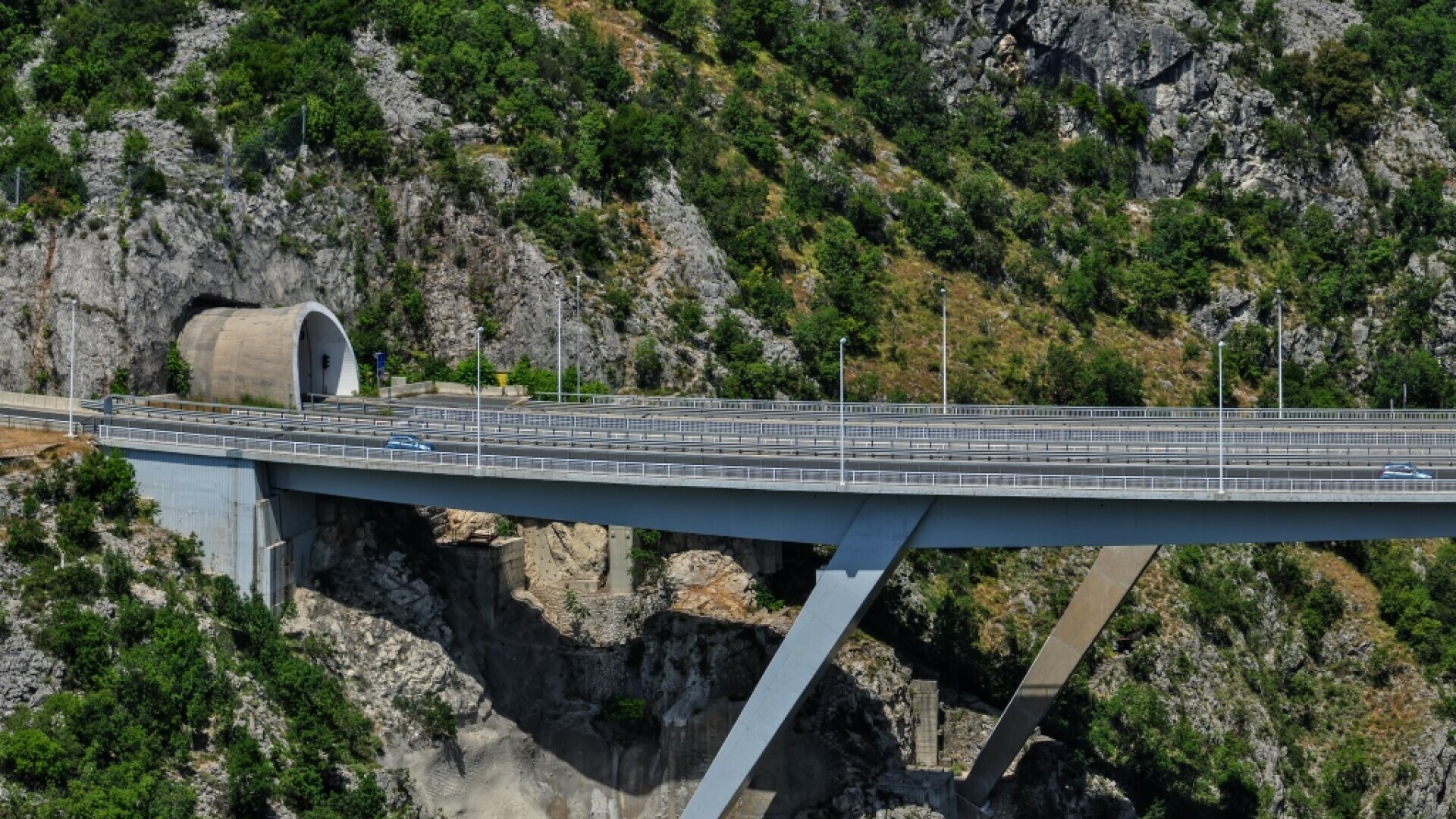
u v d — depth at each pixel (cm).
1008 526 12925
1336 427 16350
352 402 17262
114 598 13388
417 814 13612
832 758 14812
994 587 17612
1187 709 17200
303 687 13538
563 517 13700
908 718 15762
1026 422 16288
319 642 14100
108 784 12038
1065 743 16288
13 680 12531
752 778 14412
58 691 12662
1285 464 13350
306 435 14488
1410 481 12394
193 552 14225
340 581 14612
